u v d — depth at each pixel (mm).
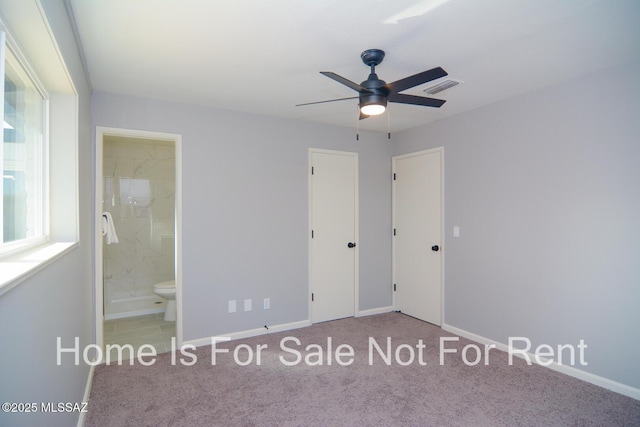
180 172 3322
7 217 1439
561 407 2311
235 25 1987
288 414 2242
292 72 2639
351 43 2199
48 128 1995
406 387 2578
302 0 1752
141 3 1766
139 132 3152
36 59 1658
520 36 2113
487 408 2303
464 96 3160
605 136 2551
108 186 4414
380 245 4527
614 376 2508
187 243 3348
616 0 1751
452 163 3773
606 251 2547
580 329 2695
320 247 4117
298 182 3953
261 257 3729
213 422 2154
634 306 2408
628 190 2434
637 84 2398
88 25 1966
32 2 1217
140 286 4574
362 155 4395
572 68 2559
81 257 2291
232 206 3566
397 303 4555
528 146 3047
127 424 2125
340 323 4090
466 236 3617
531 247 3023
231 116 3566
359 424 2137
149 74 2660
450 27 2008
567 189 2775
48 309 1416
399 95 2295
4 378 934
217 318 3486
